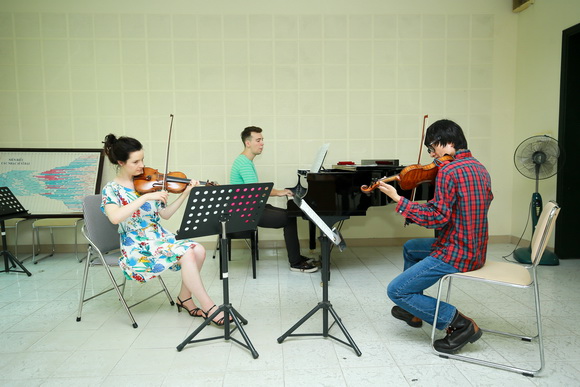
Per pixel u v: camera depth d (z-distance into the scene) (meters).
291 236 3.61
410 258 2.47
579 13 3.63
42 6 4.28
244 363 2.04
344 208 3.11
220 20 4.36
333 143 4.52
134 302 2.94
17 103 4.38
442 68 4.51
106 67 4.36
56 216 4.31
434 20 4.46
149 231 2.50
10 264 4.03
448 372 1.93
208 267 3.82
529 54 4.31
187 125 4.44
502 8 4.48
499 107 4.58
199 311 2.64
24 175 4.36
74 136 4.41
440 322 2.07
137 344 2.27
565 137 3.82
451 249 1.98
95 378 1.92
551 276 3.40
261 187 2.15
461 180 1.91
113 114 4.41
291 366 2.00
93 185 4.36
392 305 2.79
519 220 4.53
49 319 2.63
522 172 3.86
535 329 2.38
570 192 3.86
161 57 4.38
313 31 4.42
